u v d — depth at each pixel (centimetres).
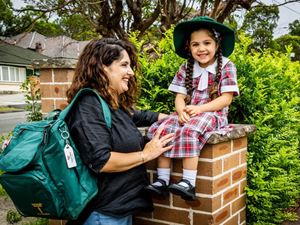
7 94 3625
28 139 200
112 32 630
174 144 223
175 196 239
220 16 579
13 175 193
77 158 197
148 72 326
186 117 231
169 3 629
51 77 328
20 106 2217
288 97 371
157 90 316
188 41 269
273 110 316
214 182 227
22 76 4156
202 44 251
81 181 195
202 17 256
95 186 201
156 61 336
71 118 207
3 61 3891
